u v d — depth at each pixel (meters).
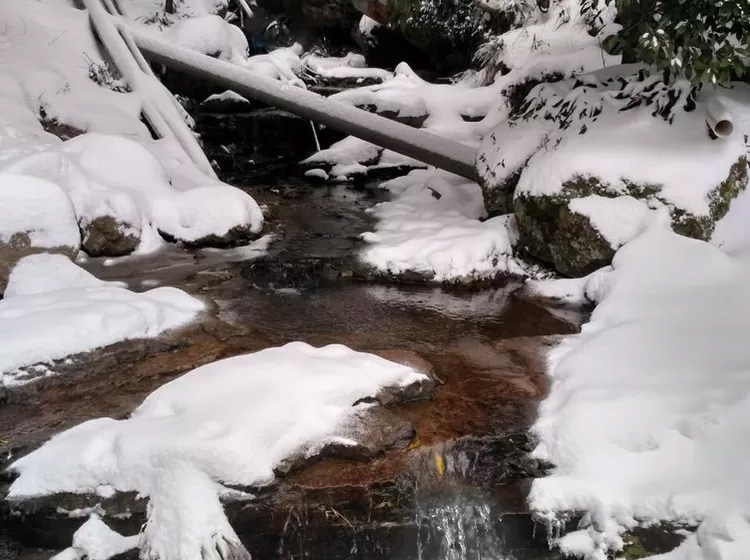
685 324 4.11
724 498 2.88
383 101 9.83
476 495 3.08
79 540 2.82
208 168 7.23
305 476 3.08
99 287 4.68
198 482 2.84
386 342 4.56
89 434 3.09
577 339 4.44
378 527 2.99
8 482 3.03
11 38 7.85
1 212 4.90
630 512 2.93
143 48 8.43
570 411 3.41
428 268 5.64
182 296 4.81
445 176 8.21
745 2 4.65
